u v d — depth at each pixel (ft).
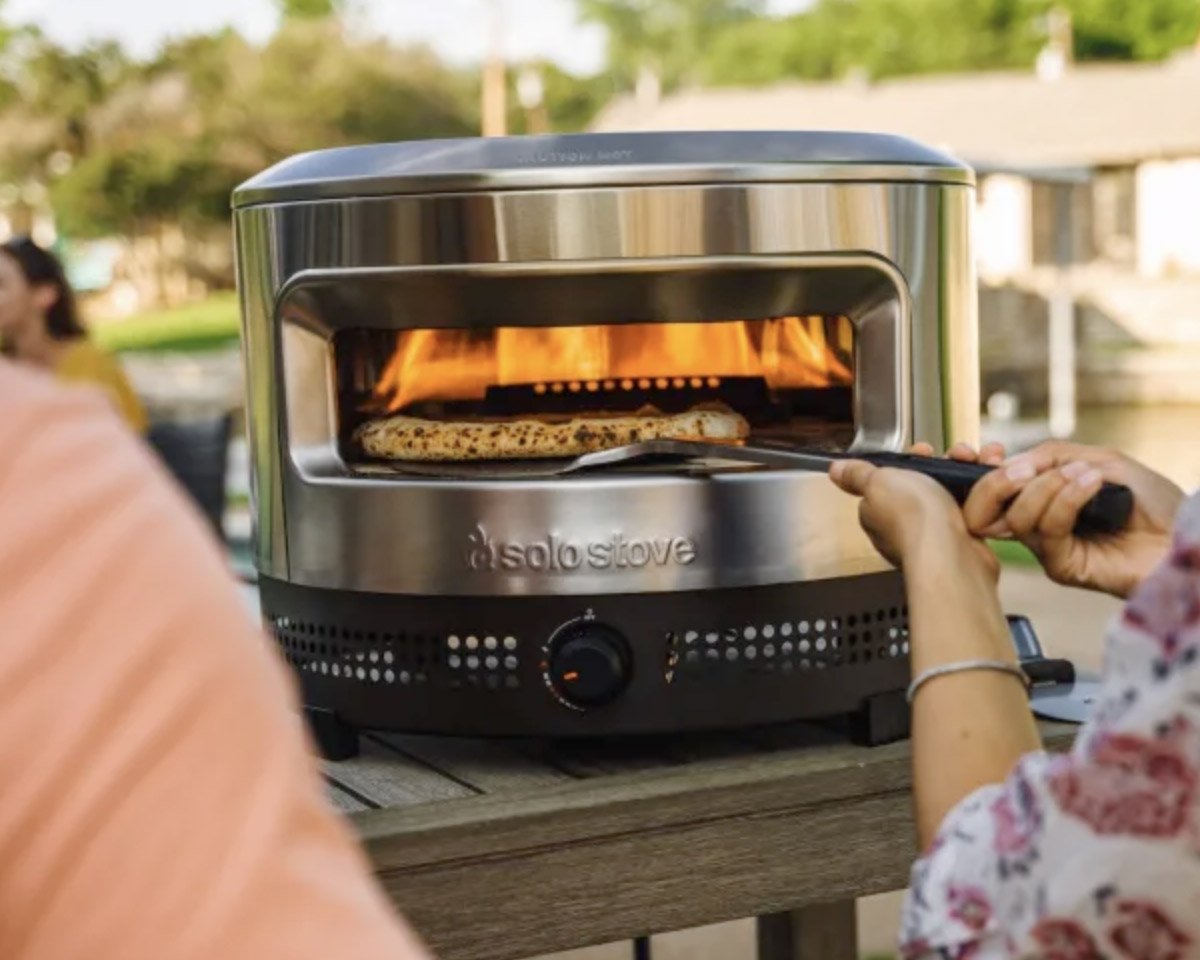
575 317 4.10
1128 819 2.23
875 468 3.18
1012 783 2.46
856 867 4.15
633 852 3.94
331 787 4.10
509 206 4.00
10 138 86.33
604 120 79.15
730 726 4.08
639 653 4.03
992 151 56.54
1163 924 2.23
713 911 4.01
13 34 85.92
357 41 90.68
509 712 4.06
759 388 4.72
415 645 4.14
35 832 1.31
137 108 86.48
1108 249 69.67
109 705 1.34
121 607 1.37
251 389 4.43
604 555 4.00
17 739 1.32
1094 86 60.08
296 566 4.32
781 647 4.11
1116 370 50.90
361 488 4.16
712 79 112.78
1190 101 56.80
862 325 4.25
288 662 4.41
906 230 4.20
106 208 85.81
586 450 4.26
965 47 102.94
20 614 1.35
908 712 4.31
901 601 4.27
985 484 3.00
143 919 1.30
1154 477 3.16
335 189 4.12
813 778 4.08
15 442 1.41
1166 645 2.22
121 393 12.88
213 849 1.33
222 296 87.20
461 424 4.35
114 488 1.42
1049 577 3.10
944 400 4.33
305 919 1.34
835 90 66.54
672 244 4.01
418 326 4.18
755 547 4.06
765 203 4.05
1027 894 2.32
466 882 3.80
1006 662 2.82
